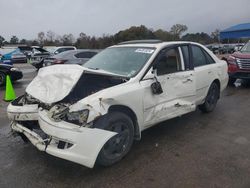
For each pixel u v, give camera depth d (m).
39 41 63.69
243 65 10.05
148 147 4.53
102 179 3.59
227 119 6.02
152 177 3.62
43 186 3.45
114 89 3.90
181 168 3.85
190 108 5.33
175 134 5.11
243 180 3.54
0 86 12.29
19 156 4.25
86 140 3.45
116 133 3.69
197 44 5.92
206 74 5.86
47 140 3.63
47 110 3.77
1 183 3.51
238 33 26.11
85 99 3.61
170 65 4.93
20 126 4.19
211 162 4.02
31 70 20.64
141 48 5.01
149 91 4.36
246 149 4.46
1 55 29.47
